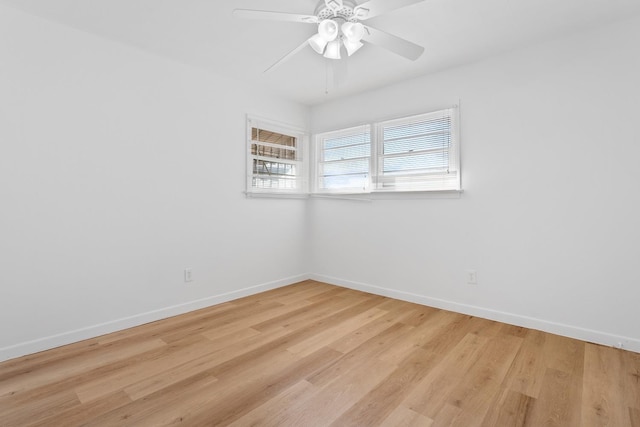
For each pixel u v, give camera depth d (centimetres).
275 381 183
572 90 239
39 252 220
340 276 392
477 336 244
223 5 208
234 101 337
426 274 319
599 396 167
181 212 296
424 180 324
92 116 243
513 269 267
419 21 223
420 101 320
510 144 267
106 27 235
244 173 350
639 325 217
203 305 312
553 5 205
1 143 205
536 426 145
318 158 421
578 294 239
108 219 252
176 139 292
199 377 187
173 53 276
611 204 226
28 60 215
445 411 156
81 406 159
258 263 365
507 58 268
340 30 194
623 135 221
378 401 164
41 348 220
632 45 218
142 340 238
